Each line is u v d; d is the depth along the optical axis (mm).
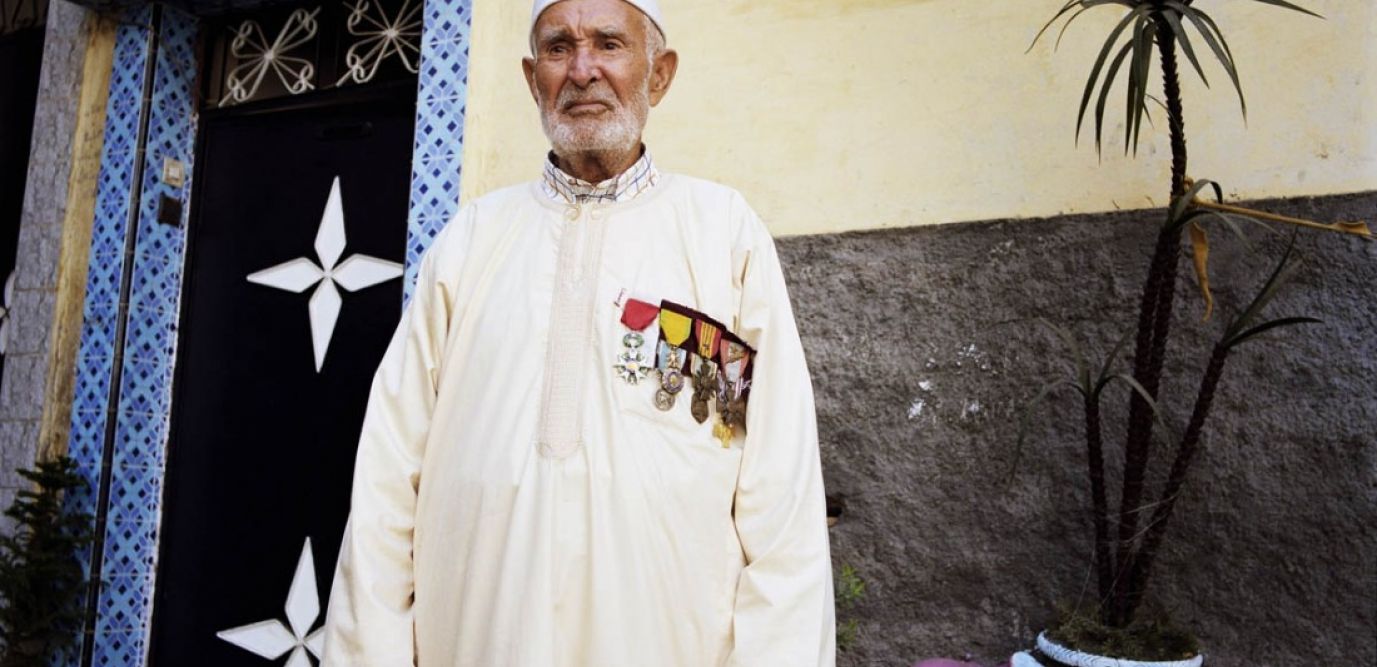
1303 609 2248
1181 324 2412
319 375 3691
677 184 1997
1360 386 2254
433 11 3393
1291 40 2410
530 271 1897
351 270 3691
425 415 1938
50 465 3646
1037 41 2660
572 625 1709
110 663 3648
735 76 2988
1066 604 2422
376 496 1879
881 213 2764
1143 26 2094
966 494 2566
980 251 2637
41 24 4410
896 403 2668
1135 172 2520
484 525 1747
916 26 2801
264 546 3678
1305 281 2320
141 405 3785
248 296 3826
